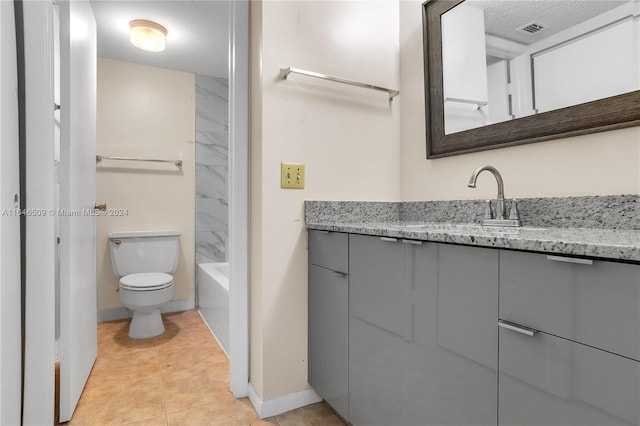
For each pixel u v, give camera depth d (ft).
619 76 3.27
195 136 10.09
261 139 4.69
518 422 2.29
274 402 4.75
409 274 3.22
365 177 5.52
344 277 4.18
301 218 4.94
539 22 3.93
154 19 7.36
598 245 1.86
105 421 4.57
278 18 4.78
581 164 3.62
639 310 1.73
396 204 5.79
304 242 4.97
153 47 7.78
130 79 9.29
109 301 8.93
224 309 7.07
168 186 9.70
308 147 4.99
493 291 2.47
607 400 1.85
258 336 4.85
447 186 5.11
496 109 4.38
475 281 2.61
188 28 7.72
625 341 1.78
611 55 3.33
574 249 1.97
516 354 2.31
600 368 1.88
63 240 4.57
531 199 3.99
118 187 9.08
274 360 4.77
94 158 6.18
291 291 4.89
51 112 4.15
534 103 3.97
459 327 2.73
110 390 5.36
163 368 6.15
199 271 9.73
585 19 3.53
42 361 3.97
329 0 5.24
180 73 9.91
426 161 5.46
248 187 5.16
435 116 5.22
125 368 6.13
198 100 10.15
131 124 9.27
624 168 3.30
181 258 9.86
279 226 4.78
